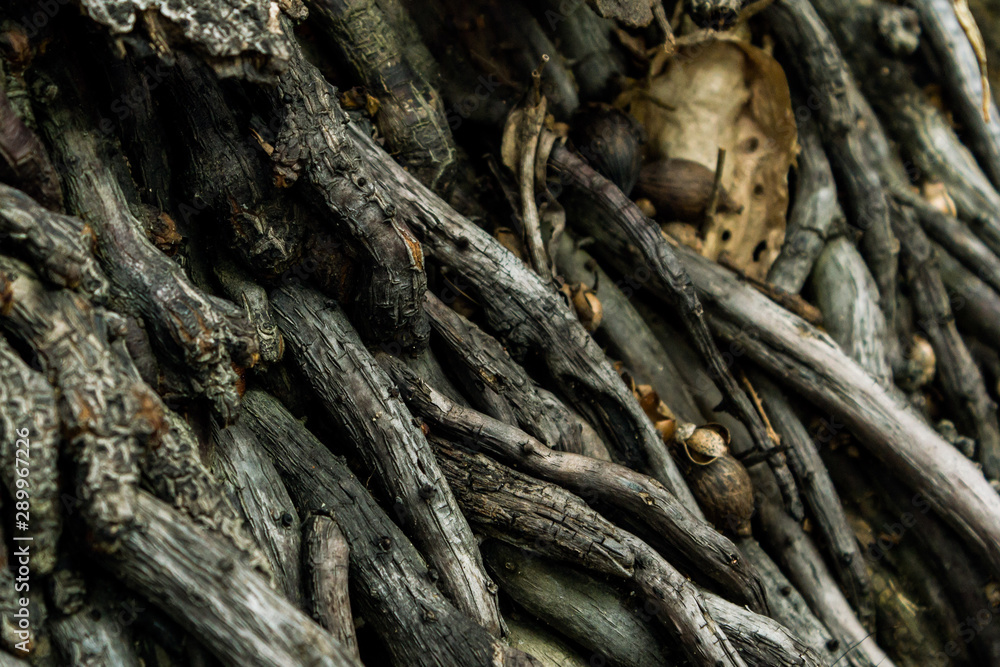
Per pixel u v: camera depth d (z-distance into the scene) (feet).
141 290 11.76
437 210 15.72
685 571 15.97
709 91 21.11
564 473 15.12
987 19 26.78
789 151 21.40
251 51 11.53
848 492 21.36
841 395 19.69
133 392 10.78
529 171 17.57
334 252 14.23
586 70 20.22
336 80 16.98
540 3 19.01
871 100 25.04
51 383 10.40
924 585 20.63
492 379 15.46
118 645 10.80
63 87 12.22
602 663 15.01
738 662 13.93
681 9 20.40
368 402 13.94
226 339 12.15
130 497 10.37
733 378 19.48
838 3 24.21
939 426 22.70
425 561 13.83
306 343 14.10
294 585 12.62
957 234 23.73
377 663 13.61
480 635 12.80
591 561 14.52
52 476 10.16
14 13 11.41
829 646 17.34
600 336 19.33
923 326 23.09
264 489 13.08
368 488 14.39
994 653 20.15
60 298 10.78
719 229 21.35
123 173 12.78
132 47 11.35
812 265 22.13
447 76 18.35
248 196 13.42
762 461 18.92
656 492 15.16
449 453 14.87
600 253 19.62
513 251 17.85
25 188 11.36
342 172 13.47
